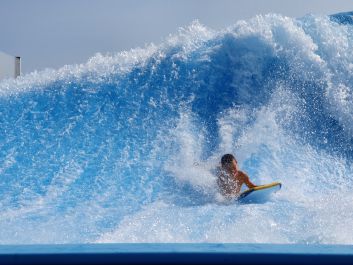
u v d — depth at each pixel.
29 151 34.31
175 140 34.19
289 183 29.64
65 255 5.56
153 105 38.31
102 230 20.23
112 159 32.56
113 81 41.50
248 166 31.73
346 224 18.44
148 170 30.72
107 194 27.78
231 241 17.17
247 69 40.03
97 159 32.69
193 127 35.59
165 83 40.47
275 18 42.31
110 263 5.57
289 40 41.06
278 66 40.16
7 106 40.12
